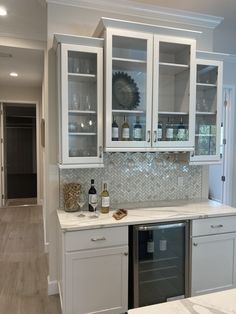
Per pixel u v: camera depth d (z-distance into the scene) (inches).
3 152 242.5
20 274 121.4
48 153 103.0
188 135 104.0
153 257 93.7
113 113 98.3
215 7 108.0
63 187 100.3
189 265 95.7
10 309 96.3
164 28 96.0
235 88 178.7
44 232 165.9
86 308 84.4
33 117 408.2
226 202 184.9
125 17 106.5
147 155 112.8
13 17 118.6
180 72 109.5
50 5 98.2
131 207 103.6
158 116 104.4
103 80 92.8
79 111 94.3
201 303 39.9
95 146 96.1
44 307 97.3
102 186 102.1
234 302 40.3
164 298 95.5
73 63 94.3
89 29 102.6
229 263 101.0
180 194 118.9
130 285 90.6
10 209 236.1
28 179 387.9
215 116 112.2
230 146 182.1
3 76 195.2
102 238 84.1
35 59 156.1
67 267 81.5
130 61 95.0
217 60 109.0
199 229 95.7
